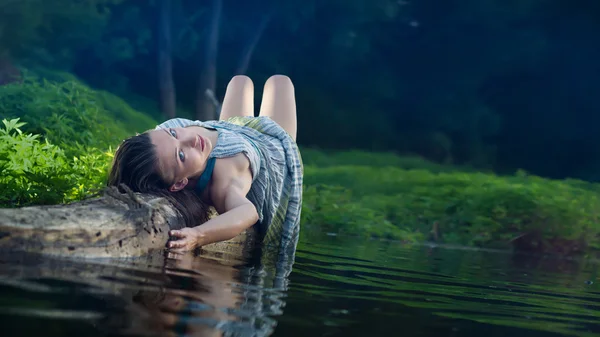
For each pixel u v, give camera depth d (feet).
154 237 11.97
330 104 87.10
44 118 27.30
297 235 17.92
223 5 78.18
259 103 84.28
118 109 49.60
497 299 11.53
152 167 14.11
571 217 37.06
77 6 61.36
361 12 81.15
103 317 6.75
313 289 10.08
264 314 7.82
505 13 80.89
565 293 13.75
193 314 7.36
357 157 72.49
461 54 85.35
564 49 82.64
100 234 10.74
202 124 16.93
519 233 34.91
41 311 6.70
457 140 87.81
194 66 82.43
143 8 74.54
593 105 84.69
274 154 17.22
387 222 31.50
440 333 8.11
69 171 17.57
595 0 78.95
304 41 84.58
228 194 14.43
